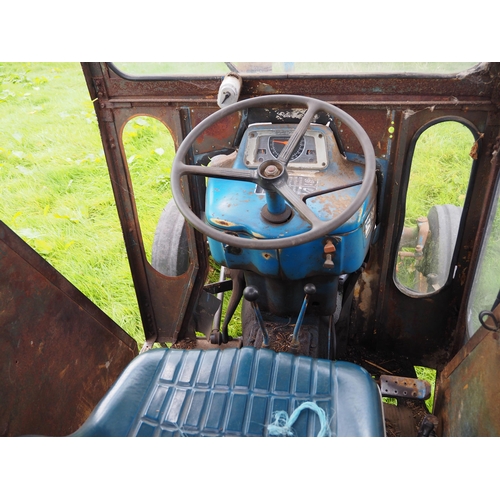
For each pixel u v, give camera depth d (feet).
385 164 6.07
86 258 10.22
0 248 4.97
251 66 5.85
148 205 10.44
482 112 5.54
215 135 6.36
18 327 5.18
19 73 17.85
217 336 6.82
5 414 4.93
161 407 4.40
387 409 6.34
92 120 14.85
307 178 5.61
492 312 4.78
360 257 5.63
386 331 7.39
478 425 4.79
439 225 6.77
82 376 6.16
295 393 4.44
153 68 6.04
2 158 13.17
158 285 7.72
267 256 5.49
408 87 5.61
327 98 5.87
